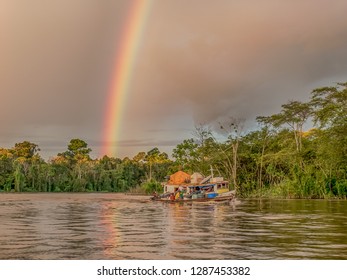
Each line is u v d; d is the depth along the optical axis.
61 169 177.75
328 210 44.50
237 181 97.19
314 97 81.88
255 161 98.69
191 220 34.00
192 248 19.91
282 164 93.69
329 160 72.50
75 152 191.12
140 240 22.55
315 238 22.61
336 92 77.38
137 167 183.25
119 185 181.00
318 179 76.75
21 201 77.25
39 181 170.88
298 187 79.06
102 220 35.00
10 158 175.62
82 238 23.45
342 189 73.44
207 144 102.25
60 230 27.47
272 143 100.50
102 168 186.38
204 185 70.19
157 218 36.34
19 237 24.05
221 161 100.25
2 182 166.25
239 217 36.38
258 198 82.00
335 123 71.38
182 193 67.00
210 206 54.91
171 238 23.22
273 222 31.53
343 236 23.30
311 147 85.19
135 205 60.00
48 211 47.69
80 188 177.12
